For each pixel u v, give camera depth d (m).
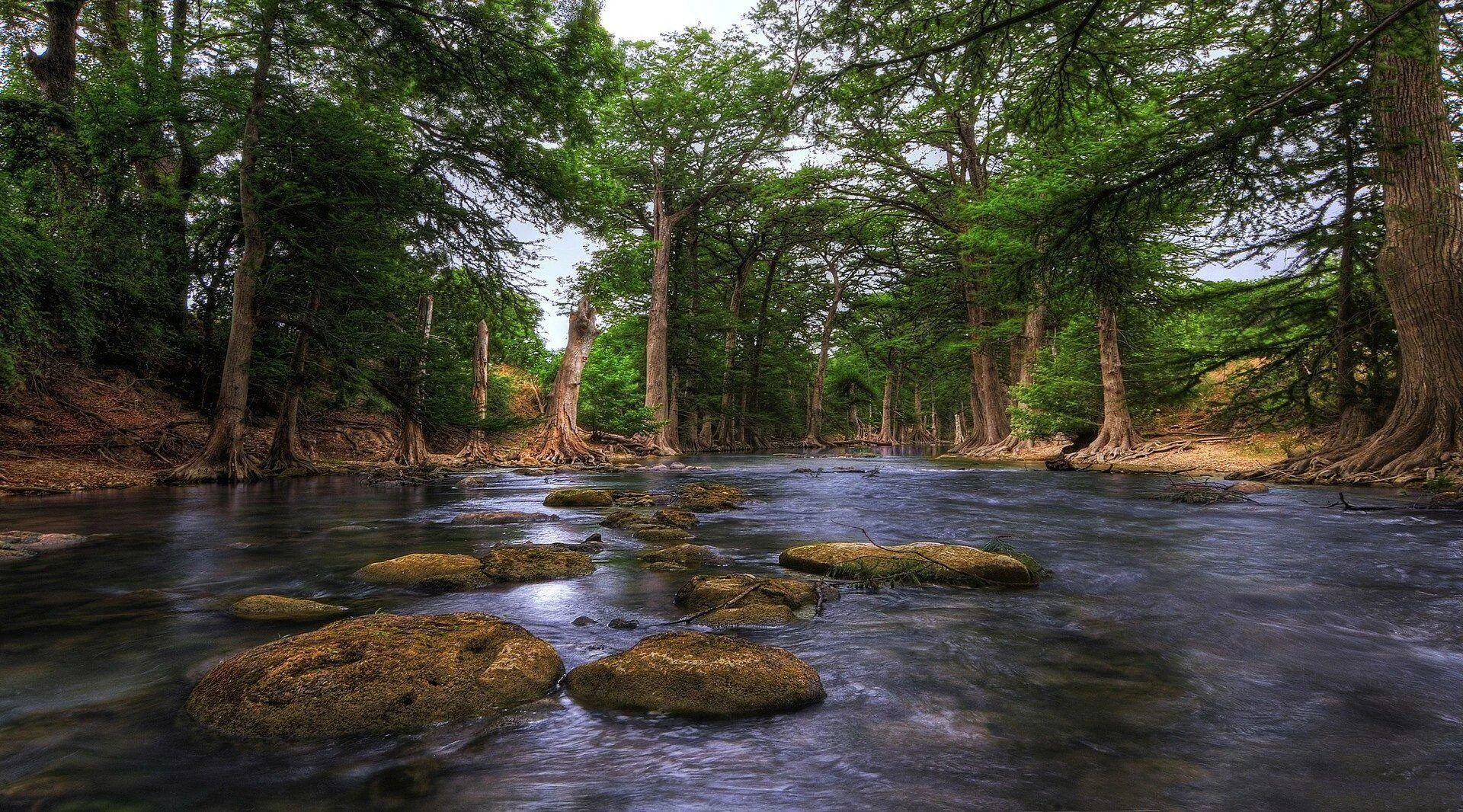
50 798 1.99
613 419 31.59
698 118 34.19
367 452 21.12
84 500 10.40
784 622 3.88
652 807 1.97
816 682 2.90
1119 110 11.07
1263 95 10.20
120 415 15.06
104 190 14.71
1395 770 2.20
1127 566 5.62
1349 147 12.20
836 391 67.88
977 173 30.12
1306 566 5.60
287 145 13.94
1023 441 28.39
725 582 4.37
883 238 37.03
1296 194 11.45
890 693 2.87
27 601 4.33
